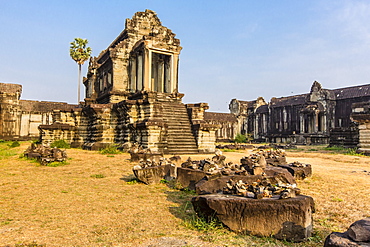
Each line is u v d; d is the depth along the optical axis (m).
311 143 44.09
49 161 14.49
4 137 41.38
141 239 4.98
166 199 8.05
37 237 5.08
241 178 8.03
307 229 5.01
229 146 31.67
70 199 7.97
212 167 8.74
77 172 12.44
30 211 6.80
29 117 44.47
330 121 47.69
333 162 17.70
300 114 51.47
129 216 6.43
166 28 26.44
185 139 20.95
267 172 9.25
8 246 4.63
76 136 25.86
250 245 4.68
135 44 26.27
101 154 18.66
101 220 6.13
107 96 26.80
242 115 64.69
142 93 21.03
